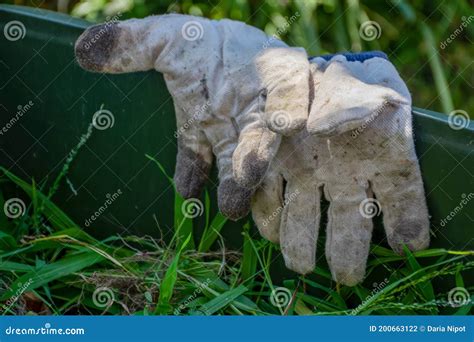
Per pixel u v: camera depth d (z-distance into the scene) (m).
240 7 1.37
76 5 1.41
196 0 1.39
